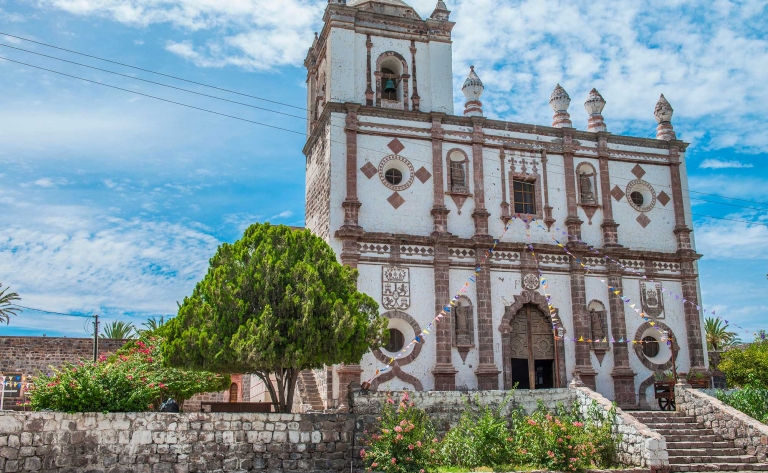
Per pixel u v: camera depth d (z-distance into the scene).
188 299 23.81
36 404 20.61
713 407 25.59
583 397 25.33
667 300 36.34
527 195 35.84
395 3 38.03
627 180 37.41
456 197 34.19
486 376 31.86
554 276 34.66
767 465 22.77
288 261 24.16
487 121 35.47
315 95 39.78
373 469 21.22
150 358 27.22
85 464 19.80
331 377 30.12
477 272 33.25
